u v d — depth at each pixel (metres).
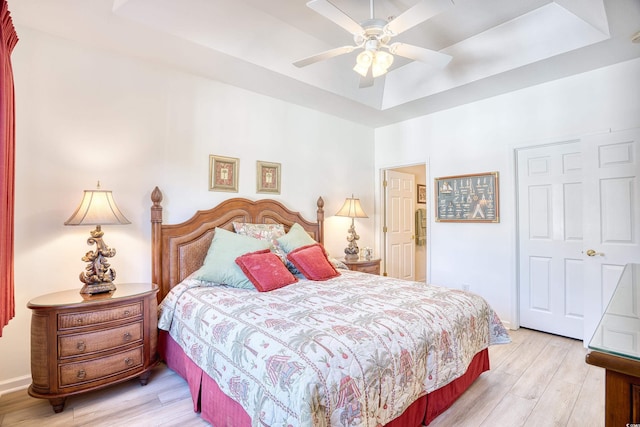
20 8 2.03
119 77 2.63
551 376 2.35
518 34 2.74
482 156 3.66
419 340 1.66
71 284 2.38
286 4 2.50
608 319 1.01
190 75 3.02
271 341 1.47
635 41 2.42
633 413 0.72
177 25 2.31
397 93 3.81
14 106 1.97
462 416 1.87
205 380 1.84
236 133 3.33
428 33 2.91
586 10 2.15
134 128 2.70
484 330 2.25
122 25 2.21
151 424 1.81
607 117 2.82
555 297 3.22
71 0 1.96
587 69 2.89
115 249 2.53
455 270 3.91
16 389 2.16
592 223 2.83
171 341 2.42
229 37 2.56
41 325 1.88
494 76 3.05
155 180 2.80
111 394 2.12
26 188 2.22
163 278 2.74
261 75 3.04
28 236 2.22
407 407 1.58
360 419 1.29
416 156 4.34
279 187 3.68
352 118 4.39
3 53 1.55
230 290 2.39
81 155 2.44
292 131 3.82
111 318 2.07
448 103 3.80
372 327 1.59
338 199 4.36
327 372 1.26
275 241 3.11
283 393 1.24
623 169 2.68
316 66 3.22
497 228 3.55
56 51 2.35
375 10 2.59
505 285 3.48
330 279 2.79
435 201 4.11
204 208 3.08
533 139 3.26
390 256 4.88
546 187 3.28
